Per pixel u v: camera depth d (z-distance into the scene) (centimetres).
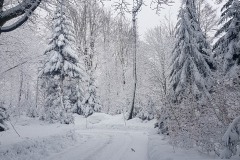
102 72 4259
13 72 1611
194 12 2005
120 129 2866
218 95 905
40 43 1827
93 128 3005
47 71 2953
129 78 3847
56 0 919
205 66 1816
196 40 1928
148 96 3011
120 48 4012
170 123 1123
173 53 2008
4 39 1444
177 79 1859
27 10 790
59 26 3075
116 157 1088
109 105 4147
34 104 3105
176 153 968
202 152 949
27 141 1110
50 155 1088
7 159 875
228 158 655
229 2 1941
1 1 788
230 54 1825
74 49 3216
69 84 3481
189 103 1054
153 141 1427
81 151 1212
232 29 1870
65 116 2670
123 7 958
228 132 649
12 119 2533
